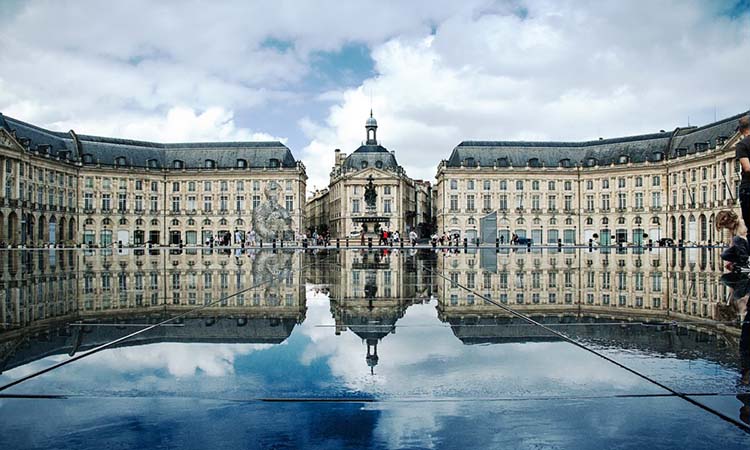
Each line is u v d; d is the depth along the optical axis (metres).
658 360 6.02
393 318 9.13
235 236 108.44
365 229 94.69
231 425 4.14
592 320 8.92
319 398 4.75
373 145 122.94
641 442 3.81
